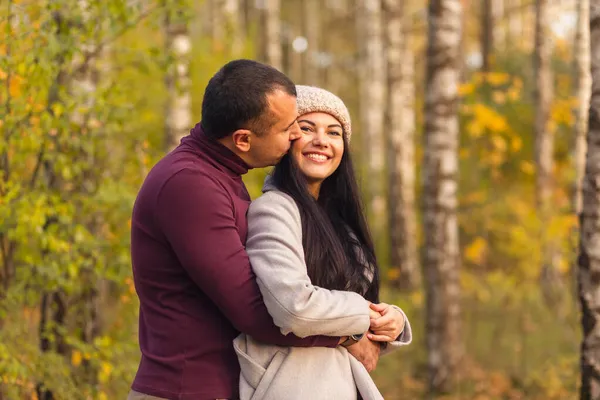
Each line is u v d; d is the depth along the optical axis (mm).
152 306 2207
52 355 3834
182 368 2154
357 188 2582
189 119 6613
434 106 7500
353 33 29750
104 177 4289
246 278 2117
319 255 2301
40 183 3889
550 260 10484
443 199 7574
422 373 8273
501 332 9211
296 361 2195
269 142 2207
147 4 4398
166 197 2129
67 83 4184
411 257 12648
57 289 4098
